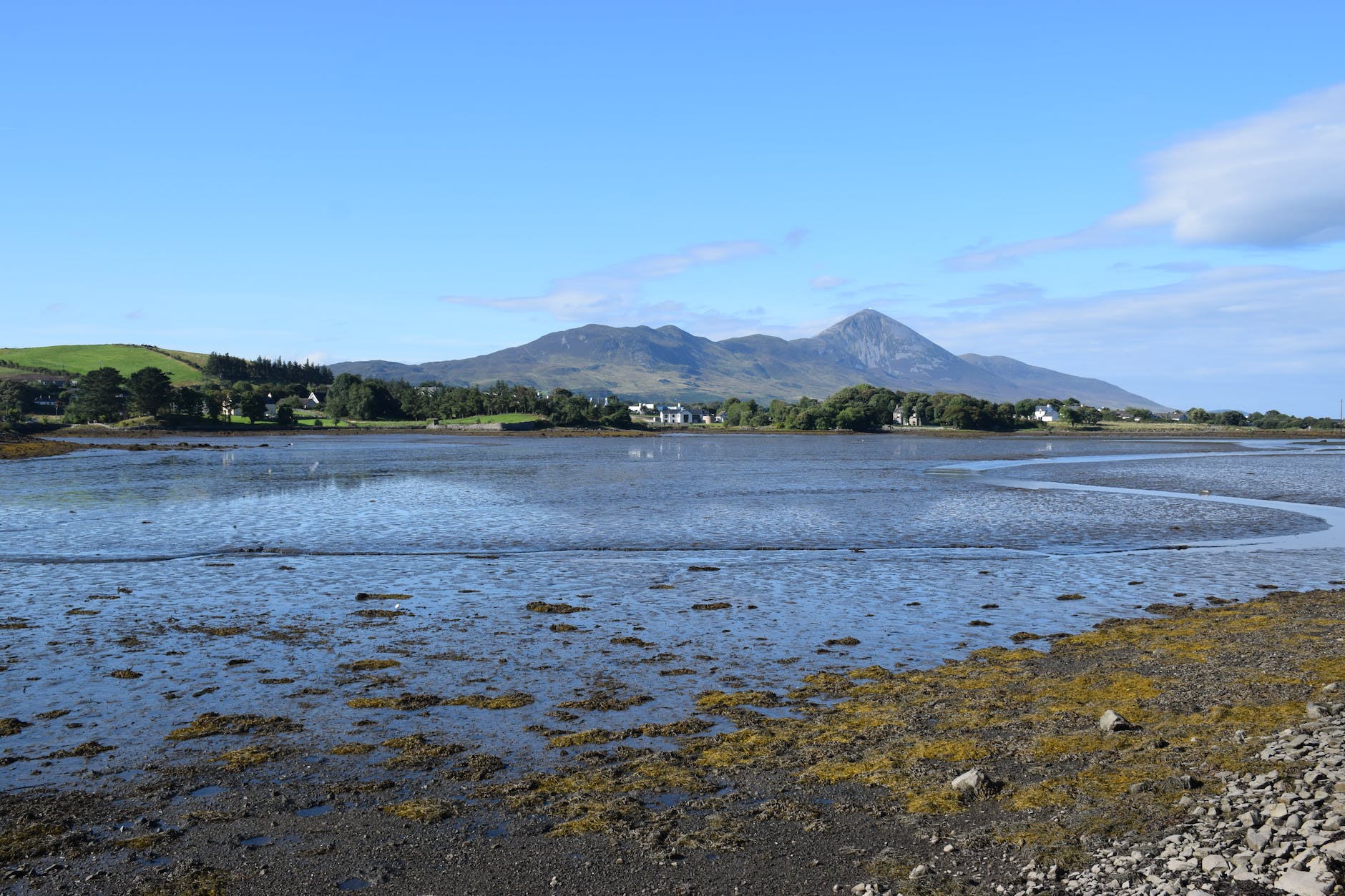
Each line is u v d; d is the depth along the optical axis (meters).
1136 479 88.19
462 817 13.88
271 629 26.05
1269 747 15.23
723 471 100.56
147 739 17.19
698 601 30.31
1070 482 84.50
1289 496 69.12
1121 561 38.78
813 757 16.17
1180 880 11.03
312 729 17.73
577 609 28.83
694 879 11.94
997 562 38.47
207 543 42.97
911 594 31.47
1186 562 38.66
